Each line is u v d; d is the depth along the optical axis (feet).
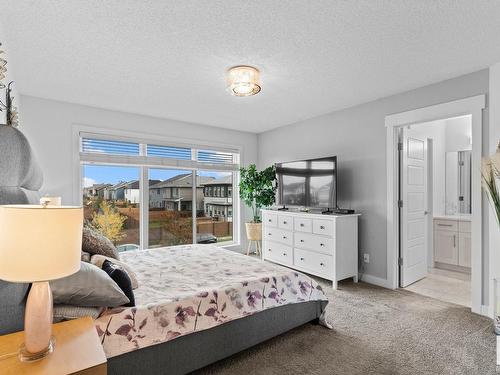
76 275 4.92
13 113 8.18
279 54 8.20
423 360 6.63
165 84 10.41
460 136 15.74
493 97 8.78
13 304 4.34
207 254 9.98
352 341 7.49
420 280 12.83
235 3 6.00
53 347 3.79
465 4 6.03
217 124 16.40
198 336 6.04
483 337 7.67
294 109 13.51
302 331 8.05
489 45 7.69
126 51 8.03
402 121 11.21
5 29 6.89
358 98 11.96
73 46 7.75
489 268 8.82
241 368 6.37
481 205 9.07
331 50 7.97
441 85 10.13
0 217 3.29
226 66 8.96
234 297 6.63
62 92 11.25
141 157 14.46
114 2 5.98
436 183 15.62
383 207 11.89
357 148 12.88
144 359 5.35
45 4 6.02
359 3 6.00
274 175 16.51
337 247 11.69
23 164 4.68
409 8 6.17
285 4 6.03
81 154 12.79
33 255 3.27
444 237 14.66
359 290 11.44
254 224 16.58
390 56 8.32
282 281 7.64
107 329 5.00
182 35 7.23
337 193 13.65
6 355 3.60
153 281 7.09
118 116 13.73
